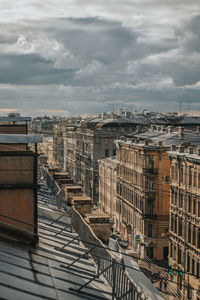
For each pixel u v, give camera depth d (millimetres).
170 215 46781
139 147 55688
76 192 21031
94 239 12867
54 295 7965
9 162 10648
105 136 86688
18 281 7906
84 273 10766
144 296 9586
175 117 87562
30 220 10773
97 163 87562
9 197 10656
